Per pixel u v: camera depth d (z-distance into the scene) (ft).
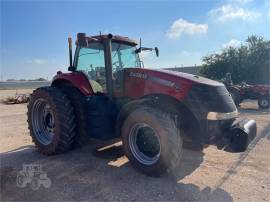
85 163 14.46
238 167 13.98
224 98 12.78
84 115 15.40
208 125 12.35
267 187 11.64
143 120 12.47
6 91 98.48
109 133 14.52
